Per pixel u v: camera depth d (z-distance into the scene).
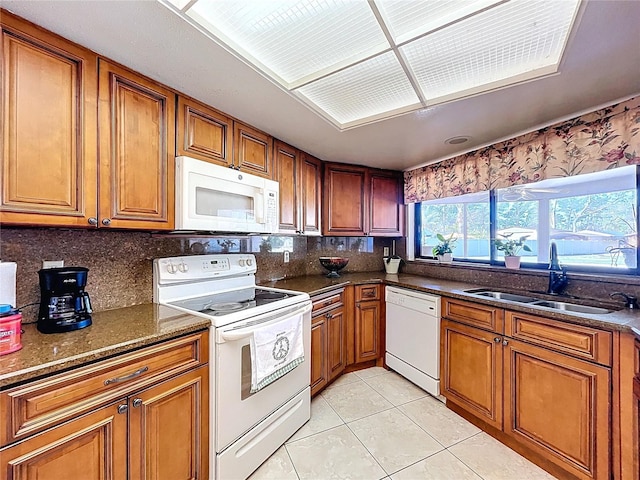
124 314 1.52
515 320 1.75
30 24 1.07
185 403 1.33
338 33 1.22
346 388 2.51
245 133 2.00
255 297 1.99
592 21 1.07
